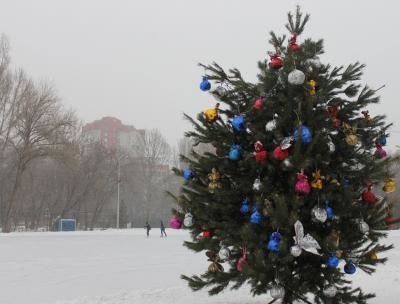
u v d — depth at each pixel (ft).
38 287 45.75
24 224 225.97
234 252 23.07
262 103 22.74
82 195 209.26
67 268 60.85
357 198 22.43
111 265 64.28
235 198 23.16
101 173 217.15
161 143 282.77
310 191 21.53
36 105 163.43
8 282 48.93
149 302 32.45
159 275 54.39
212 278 23.99
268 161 22.36
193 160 24.98
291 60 22.80
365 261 22.36
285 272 21.24
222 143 24.14
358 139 23.57
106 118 319.27
